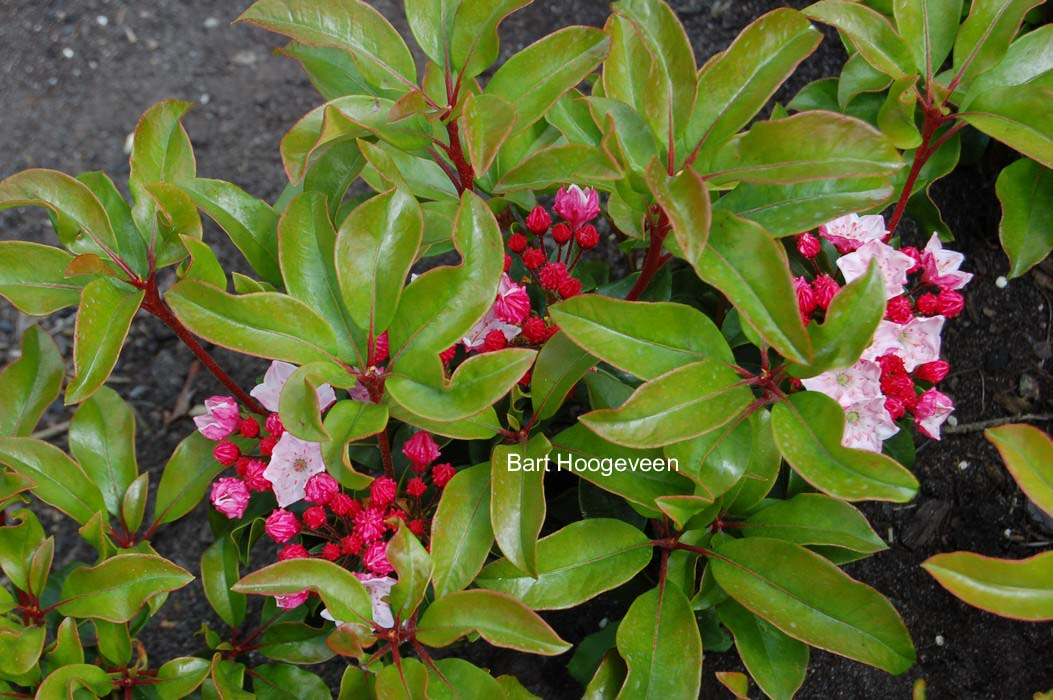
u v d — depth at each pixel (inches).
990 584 15.9
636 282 18.7
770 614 17.5
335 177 19.5
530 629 16.6
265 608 20.2
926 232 22.7
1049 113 17.7
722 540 18.8
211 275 17.7
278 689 19.8
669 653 17.7
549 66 17.1
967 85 18.7
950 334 24.7
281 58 28.2
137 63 28.2
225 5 28.7
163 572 18.2
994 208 24.9
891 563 23.6
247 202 19.2
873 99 22.3
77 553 24.9
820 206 16.9
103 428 20.9
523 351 15.8
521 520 16.9
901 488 15.8
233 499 18.6
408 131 17.6
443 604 16.8
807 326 16.5
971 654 22.9
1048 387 24.0
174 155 18.9
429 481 20.3
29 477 19.2
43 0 28.6
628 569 18.1
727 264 15.8
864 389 17.3
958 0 18.7
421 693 16.3
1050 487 16.0
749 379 16.8
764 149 16.1
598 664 20.4
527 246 20.2
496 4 16.8
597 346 16.4
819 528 18.6
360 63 17.2
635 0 16.2
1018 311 24.5
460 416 15.5
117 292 17.8
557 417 23.2
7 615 19.1
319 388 17.8
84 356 17.0
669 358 16.6
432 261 26.3
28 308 18.1
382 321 16.2
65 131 27.7
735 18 27.5
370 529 17.6
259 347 16.1
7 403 20.7
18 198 17.5
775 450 18.2
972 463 23.9
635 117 16.7
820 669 23.1
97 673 18.2
